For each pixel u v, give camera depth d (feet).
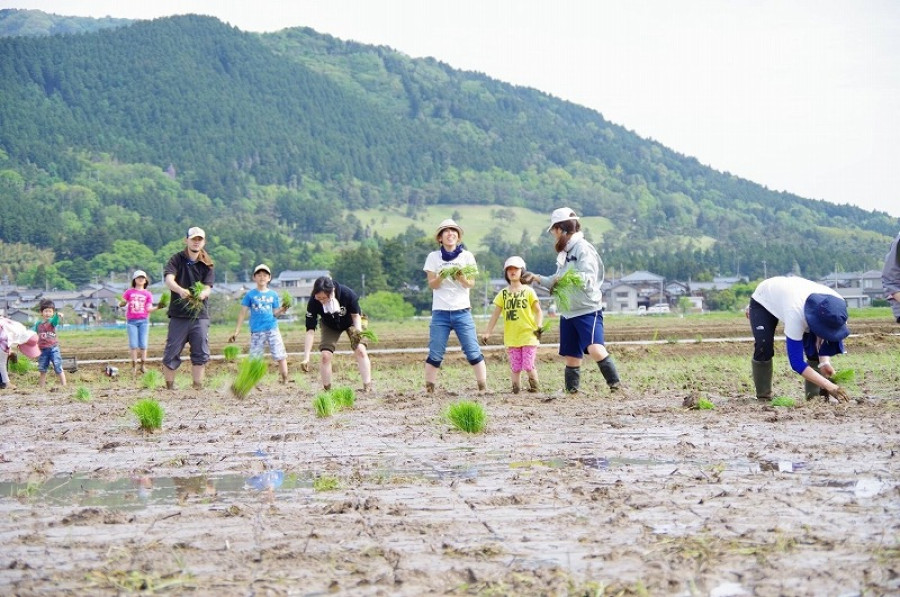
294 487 17.69
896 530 12.94
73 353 86.74
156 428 26.84
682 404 30.27
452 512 15.02
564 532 13.51
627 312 463.42
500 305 37.96
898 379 40.88
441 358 38.34
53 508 16.19
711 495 15.72
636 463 19.42
